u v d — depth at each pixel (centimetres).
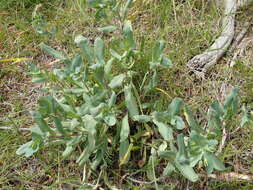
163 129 44
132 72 49
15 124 51
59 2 63
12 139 51
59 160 49
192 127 43
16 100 55
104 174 47
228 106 41
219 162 38
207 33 57
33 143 42
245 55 56
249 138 48
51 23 60
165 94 52
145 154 48
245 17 59
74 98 50
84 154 45
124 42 46
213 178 46
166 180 47
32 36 60
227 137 49
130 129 50
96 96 45
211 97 53
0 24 61
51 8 62
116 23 59
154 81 47
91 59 48
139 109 51
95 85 47
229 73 54
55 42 60
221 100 52
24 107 55
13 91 57
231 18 58
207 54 55
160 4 60
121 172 48
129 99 47
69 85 53
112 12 50
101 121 45
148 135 48
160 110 48
